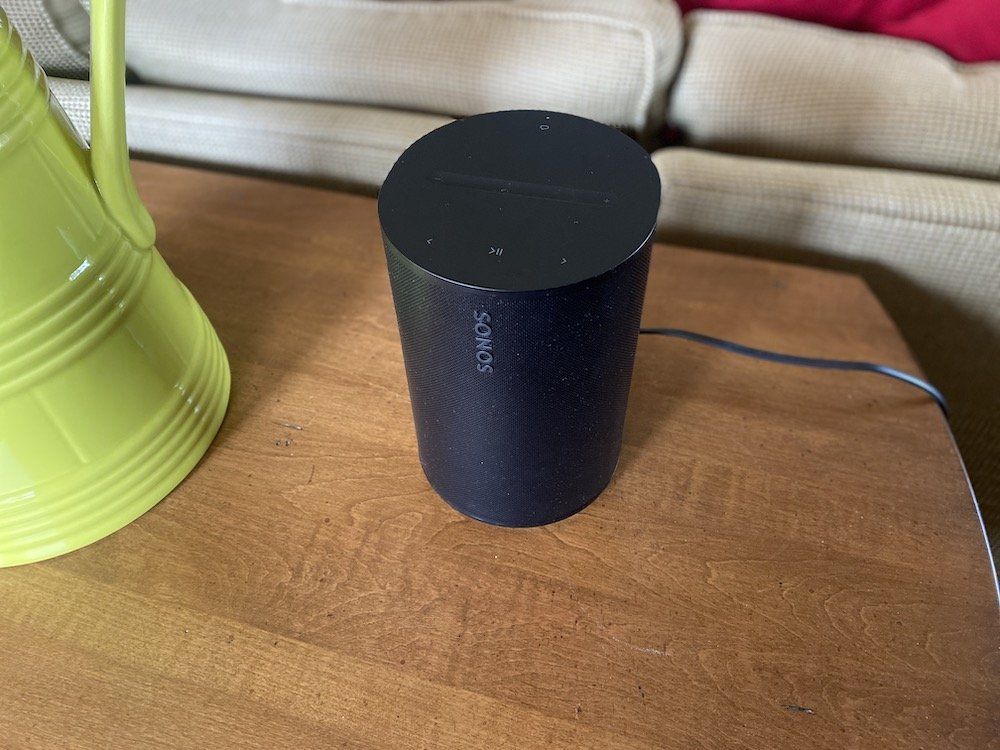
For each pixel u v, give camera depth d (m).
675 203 0.54
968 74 0.55
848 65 0.55
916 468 0.44
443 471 0.40
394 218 0.30
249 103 0.62
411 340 0.33
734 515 0.42
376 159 0.59
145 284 0.40
